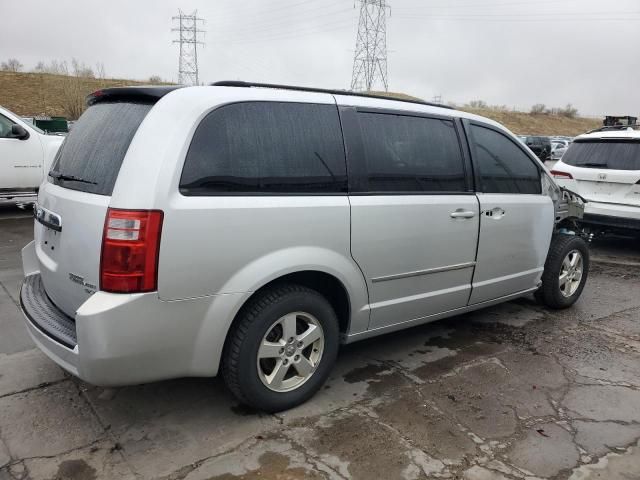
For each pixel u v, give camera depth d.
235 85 3.03
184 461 2.68
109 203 2.55
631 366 3.93
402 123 3.59
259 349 2.93
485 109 74.00
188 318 2.66
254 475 2.58
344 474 2.61
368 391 3.44
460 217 3.82
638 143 7.14
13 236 7.75
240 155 2.80
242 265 2.77
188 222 2.58
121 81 43.69
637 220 6.96
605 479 2.64
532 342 4.34
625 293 5.79
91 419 3.04
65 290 2.89
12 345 3.97
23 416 3.04
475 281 4.10
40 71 44.09
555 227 5.14
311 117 3.13
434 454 2.79
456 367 3.83
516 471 2.68
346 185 3.20
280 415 3.12
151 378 2.67
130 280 2.48
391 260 3.43
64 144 3.36
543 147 24.95
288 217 2.90
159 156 2.56
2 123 9.09
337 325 3.28
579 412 3.26
